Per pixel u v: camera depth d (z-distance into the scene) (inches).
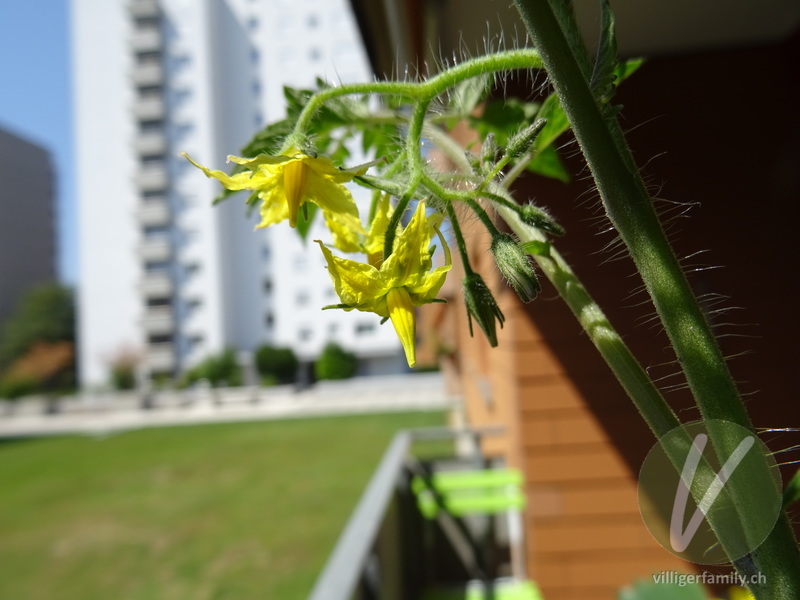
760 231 124.0
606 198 17.7
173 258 1544.0
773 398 123.3
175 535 334.6
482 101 38.5
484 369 258.7
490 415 239.5
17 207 2070.6
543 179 124.9
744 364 124.7
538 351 141.9
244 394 1147.9
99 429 906.7
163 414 1053.2
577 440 140.7
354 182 26.8
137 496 435.8
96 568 294.8
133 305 1549.0
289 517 348.5
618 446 139.3
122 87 1584.6
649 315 24.2
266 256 1496.1
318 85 38.2
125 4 1574.8
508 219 26.4
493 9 75.7
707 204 124.7
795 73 119.3
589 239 123.4
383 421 721.0
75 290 1785.2
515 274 24.1
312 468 483.2
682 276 17.5
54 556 317.4
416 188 26.7
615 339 21.5
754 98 123.4
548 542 141.0
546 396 141.5
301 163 26.5
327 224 29.8
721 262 124.2
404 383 1189.7
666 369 116.6
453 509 149.3
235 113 1587.1
